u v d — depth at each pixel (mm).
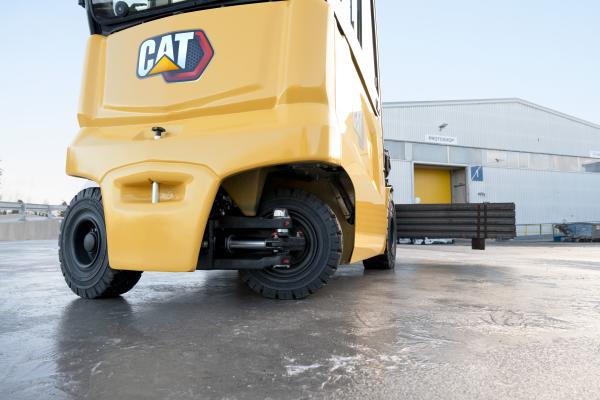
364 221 3209
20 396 1179
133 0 2762
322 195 3018
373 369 1394
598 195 37188
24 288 3246
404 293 3029
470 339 1770
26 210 14367
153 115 2562
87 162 2619
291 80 2309
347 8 3051
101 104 2762
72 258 2812
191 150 2357
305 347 1640
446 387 1244
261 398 1164
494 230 6254
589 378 1322
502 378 1318
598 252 10766
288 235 2463
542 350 1616
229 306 2459
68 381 1292
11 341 1734
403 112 31359
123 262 2410
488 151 33656
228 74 2441
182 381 1290
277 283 2596
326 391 1211
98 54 2869
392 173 30594
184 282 3592
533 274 4449
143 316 2203
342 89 2689
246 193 2473
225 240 2490
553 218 35344
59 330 1915
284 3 2455
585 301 2725
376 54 4656
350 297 2820
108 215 2479
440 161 32094
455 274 4430
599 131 37969
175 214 2322
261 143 2270
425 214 6578
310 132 2246
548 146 35781
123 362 1465
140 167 2430
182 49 2559
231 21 2496
